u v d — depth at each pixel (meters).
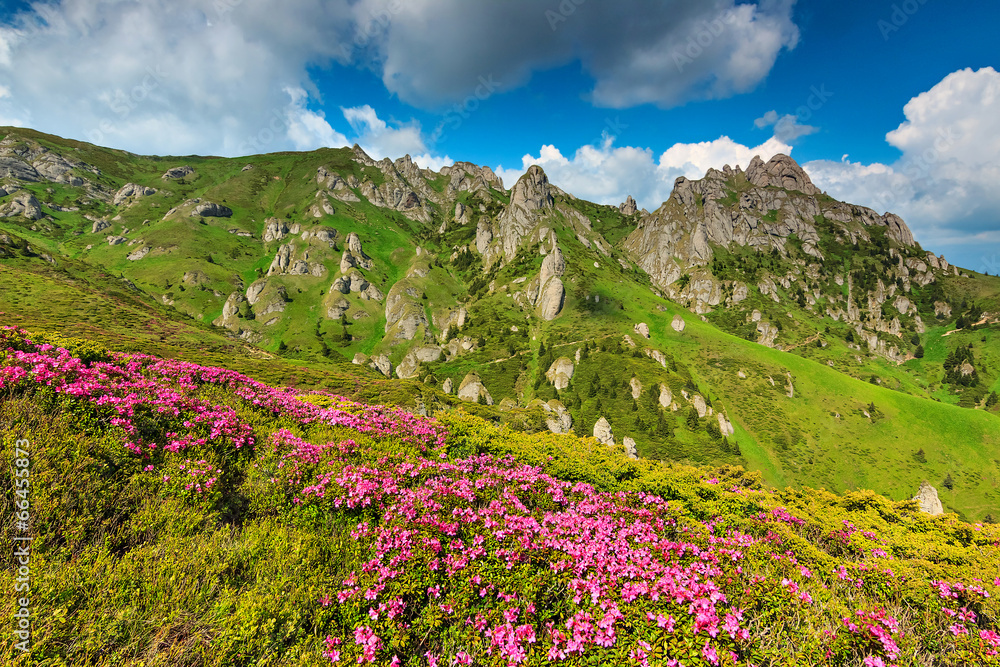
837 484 95.31
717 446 101.50
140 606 5.34
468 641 5.77
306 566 6.75
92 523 6.41
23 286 95.31
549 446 16.22
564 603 6.68
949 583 8.67
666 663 5.46
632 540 8.98
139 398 9.70
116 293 124.00
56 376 8.97
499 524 8.32
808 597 7.23
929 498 87.62
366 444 12.75
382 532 7.46
